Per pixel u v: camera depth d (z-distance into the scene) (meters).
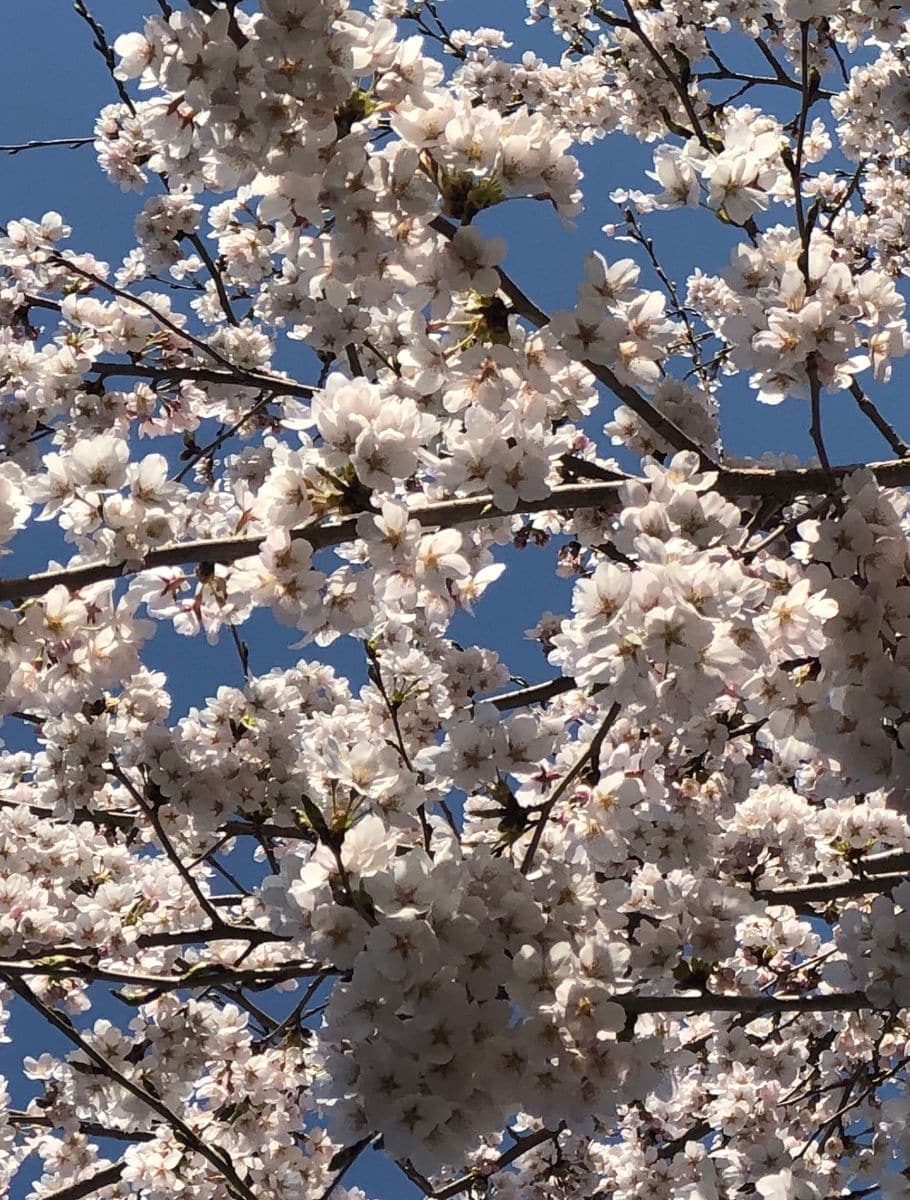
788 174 3.61
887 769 3.07
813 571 3.14
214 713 4.51
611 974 2.87
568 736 3.98
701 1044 5.96
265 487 3.21
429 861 2.84
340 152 3.06
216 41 2.92
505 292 3.32
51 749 4.42
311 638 3.37
